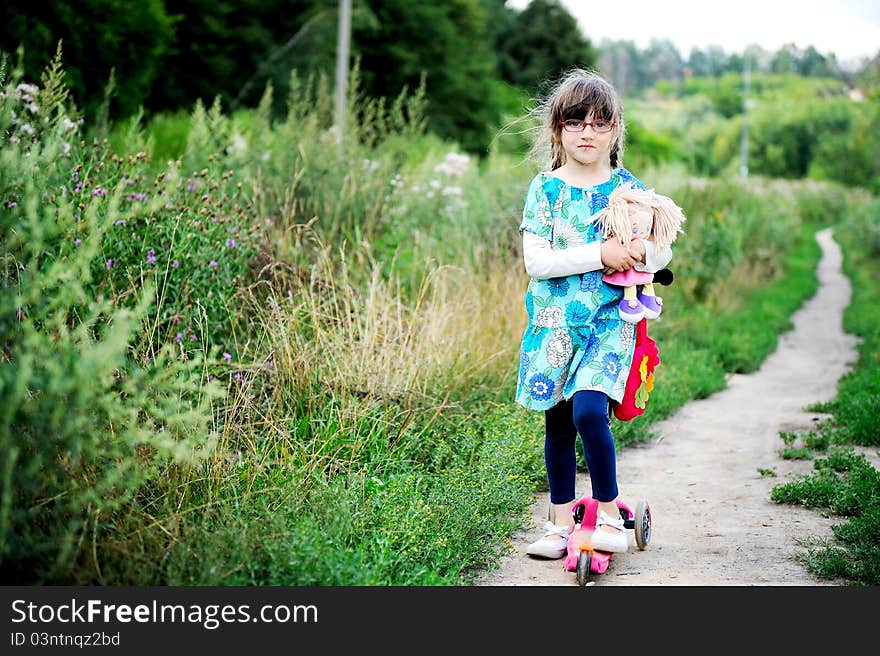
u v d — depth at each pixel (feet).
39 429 8.58
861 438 18.19
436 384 16.11
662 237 10.78
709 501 14.70
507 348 18.37
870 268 73.10
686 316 33.35
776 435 19.65
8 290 9.64
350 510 11.54
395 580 10.80
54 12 26.63
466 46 96.37
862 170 159.53
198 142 21.38
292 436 13.55
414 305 19.71
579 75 11.52
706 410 22.62
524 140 13.52
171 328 14.12
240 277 16.43
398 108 29.32
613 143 11.75
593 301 10.87
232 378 14.08
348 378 15.25
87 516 9.46
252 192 21.85
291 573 10.16
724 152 218.18
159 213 15.16
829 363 31.42
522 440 14.65
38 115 15.94
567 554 11.62
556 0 151.12
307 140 24.57
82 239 12.99
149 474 9.73
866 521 12.56
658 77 381.60
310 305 16.53
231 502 11.25
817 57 208.44
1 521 7.96
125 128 25.57
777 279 61.41
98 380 9.28
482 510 12.58
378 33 81.92
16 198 12.23
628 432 18.63
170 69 48.08
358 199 23.40
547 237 11.28
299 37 64.64
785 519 13.67
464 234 25.09
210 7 51.65
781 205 87.81
